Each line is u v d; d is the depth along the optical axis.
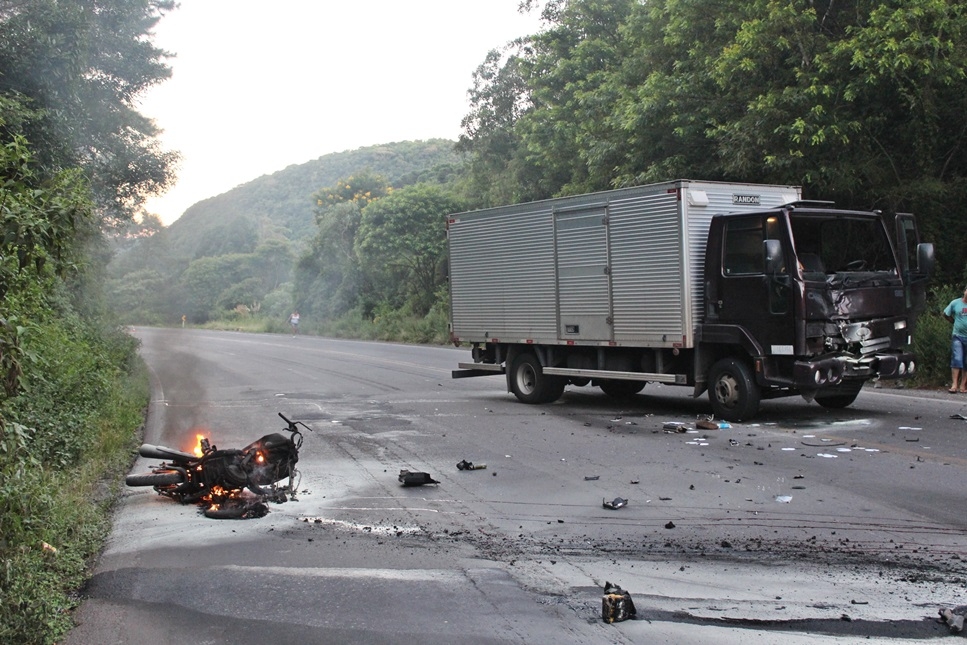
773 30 18.28
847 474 9.13
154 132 25.36
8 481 5.25
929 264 13.32
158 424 14.95
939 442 10.70
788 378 12.28
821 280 12.24
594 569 6.42
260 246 81.56
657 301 13.56
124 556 7.06
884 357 12.65
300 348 38.72
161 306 64.06
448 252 17.75
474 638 5.20
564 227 15.10
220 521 8.13
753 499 8.27
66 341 14.19
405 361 28.84
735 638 5.09
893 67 16.38
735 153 18.89
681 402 15.83
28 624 5.22
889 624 5.21
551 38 33.00
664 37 22.31
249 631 5.41
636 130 21.92
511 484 9.38
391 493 9.13
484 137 41.47
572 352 15.49
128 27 22.17
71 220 5.51
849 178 18.00
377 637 5.26
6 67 16.47
